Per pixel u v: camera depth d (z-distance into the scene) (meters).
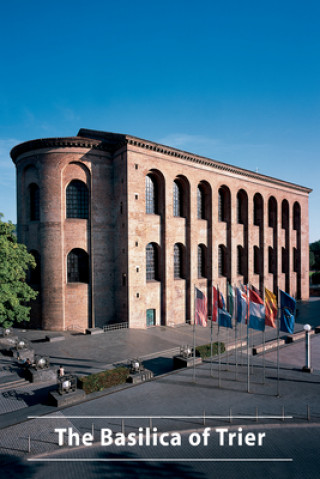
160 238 32.12
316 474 10.61
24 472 10.57
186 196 34.47
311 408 14.95
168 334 28.83
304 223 51.84
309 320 37.19
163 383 17.64
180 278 34.34
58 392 15.52
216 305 21.89
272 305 18.48
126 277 29.44
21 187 31.83
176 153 32.44
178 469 10.81
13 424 13.38
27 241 31.50
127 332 27.86
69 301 29.58
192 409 14.74
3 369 19.36
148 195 31.91
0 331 26.61
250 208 41.53
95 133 33.03
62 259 29.47
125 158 29.41
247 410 14.67
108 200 31.17
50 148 29.61
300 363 21.38
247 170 40.06
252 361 21.45
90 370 19.64
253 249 43.06
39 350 23.39
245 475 10.55
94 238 30.30
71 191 30.45
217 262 37.16
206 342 26.92
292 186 48.19
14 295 22.05
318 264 96.44
